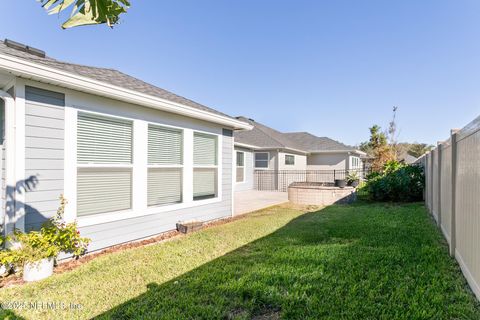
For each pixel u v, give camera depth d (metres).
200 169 6.95
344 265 3.57
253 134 18.30
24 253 3.38
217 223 7.01
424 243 4.58
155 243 5.17
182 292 2.94
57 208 4.04
